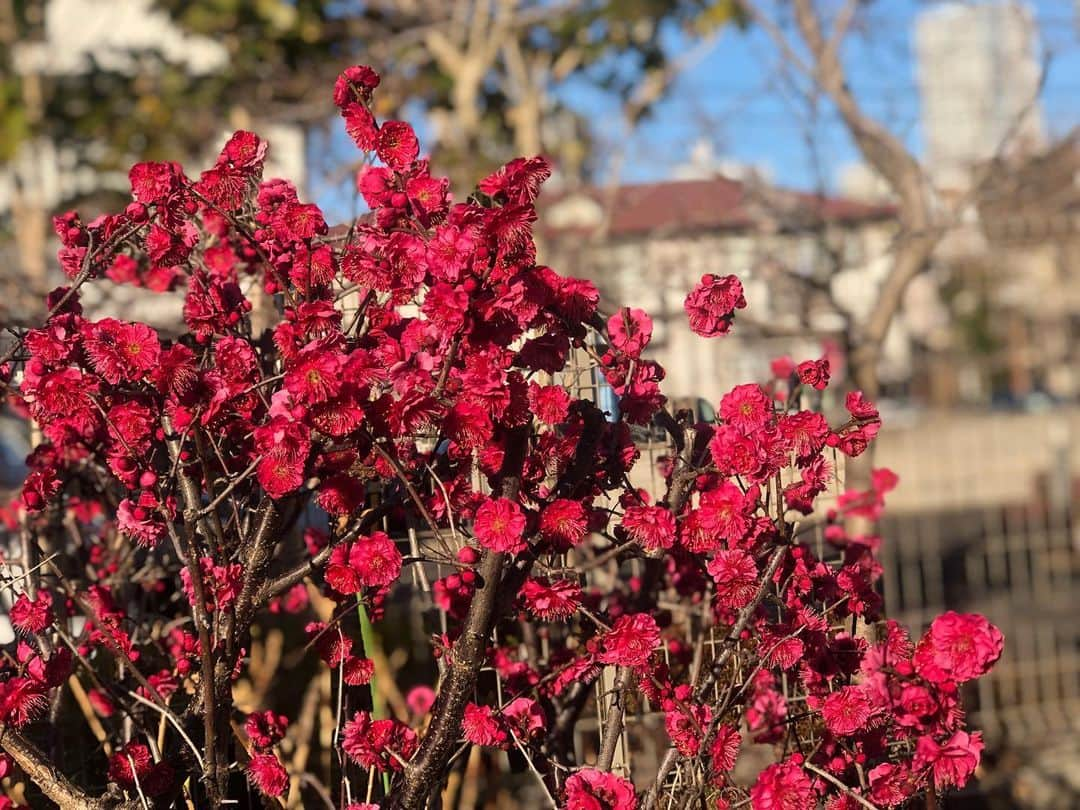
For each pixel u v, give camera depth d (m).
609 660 2.12
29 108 9.49
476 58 8.77
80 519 3.24
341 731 2.46
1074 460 9.20
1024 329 14.32
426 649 3.64
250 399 2.22
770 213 6.57
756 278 6.19
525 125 8.71
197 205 2.29
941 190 6.36
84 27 12.52
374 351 2.10
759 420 2.21
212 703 2.16
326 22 9.33
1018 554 7.96
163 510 2.13
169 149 9.40
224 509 2.66
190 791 2.46
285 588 2.26
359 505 2.30
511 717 2.37
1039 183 6.22
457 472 2.34
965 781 2.20
